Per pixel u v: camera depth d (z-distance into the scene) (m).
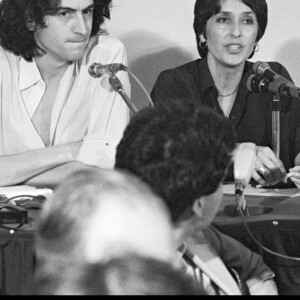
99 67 3.14
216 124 1.66
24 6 3.40
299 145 3.70
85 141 3.43
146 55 4.72
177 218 1.67
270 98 3.77
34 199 2.78
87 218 1.01
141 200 1.03
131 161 1.62
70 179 1.07
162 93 3.80
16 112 3.57
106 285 1.00
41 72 3.57
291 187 3.23
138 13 4.68
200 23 3.76
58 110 3.57
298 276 2.30
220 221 2.46
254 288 2.06
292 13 4.88
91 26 3.49
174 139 1.61
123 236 1.00
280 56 4.91
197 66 3.86
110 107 3.58
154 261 1.00
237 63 3.68
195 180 1.63
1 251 2.28
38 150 3.42
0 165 3.38
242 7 3.66
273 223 2.44
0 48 3.57
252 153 2.76
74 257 1.00
